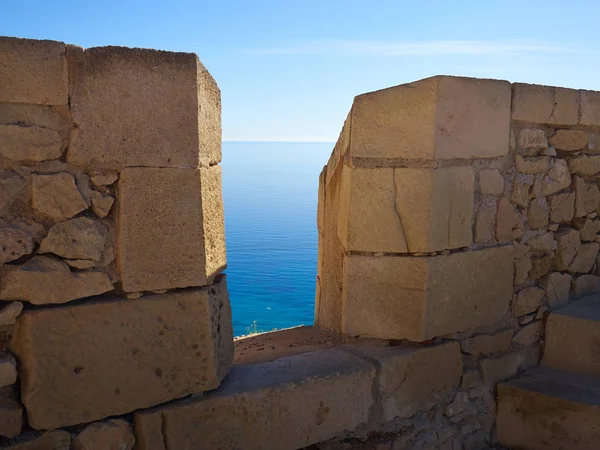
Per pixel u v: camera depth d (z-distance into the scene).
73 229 2.20
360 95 2.99
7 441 2.13
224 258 2.66
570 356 3.51
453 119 2.98
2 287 2.11
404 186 2.97
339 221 3.25
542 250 3.62
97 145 2.20
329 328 3.60
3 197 2.09
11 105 2.08
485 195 3.26
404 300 3.05
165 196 2.30
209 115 2.46
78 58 2.14
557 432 3.19
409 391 3.04
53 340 2.17
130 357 2.31
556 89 3.51
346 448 2.88
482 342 3.35
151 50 2.22
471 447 3.34
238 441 2.54
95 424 2.28
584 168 3.78
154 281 2.32
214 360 2.48
